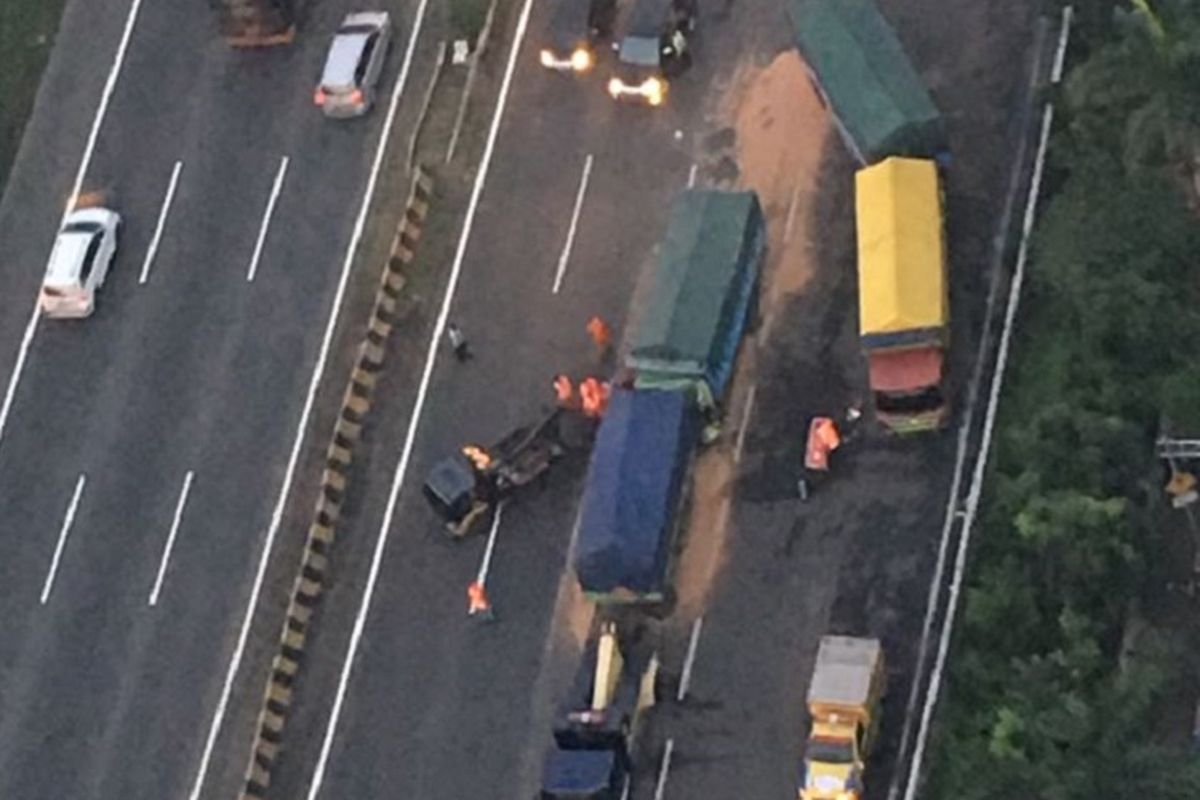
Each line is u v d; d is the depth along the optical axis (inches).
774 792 5334.6
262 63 6417.3
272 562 5831.7
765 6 6161.4
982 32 5989.2
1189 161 5561.0
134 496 5989.2
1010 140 5846.5
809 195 5935.0
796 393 5713.6
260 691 5708.7
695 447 5679.1
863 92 5782.5
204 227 6254.9
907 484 5551.2
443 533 5767.7
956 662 5310.0
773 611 5502.0
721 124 6063.0
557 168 6117.1
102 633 5861.2
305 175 6250.0
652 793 5393.7
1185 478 5378.9
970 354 5639.8
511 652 5615.2
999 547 5378.9
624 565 5447.8
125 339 6176.2
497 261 6048.2
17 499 6058.1
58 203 6378.0
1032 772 5078.7
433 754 5556.1
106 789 5703.7
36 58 6574.8
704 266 5689.0
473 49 6284.5
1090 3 5851.4
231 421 6013.8
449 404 5915.4
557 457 5753.0
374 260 6102.4
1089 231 5502.0
